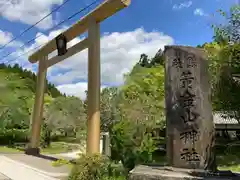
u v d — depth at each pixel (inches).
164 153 717.3
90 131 490.0
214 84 496.1
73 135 1348.4
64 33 625.0
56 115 1187.3
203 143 286.4
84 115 1235.2
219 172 273.0
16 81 1353.3
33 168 474.0
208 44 540.1
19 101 1280.8
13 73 1448.1
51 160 595.2
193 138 287.6
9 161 583.8
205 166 281.6
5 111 1241.4
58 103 1248.2
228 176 261.1
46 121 1159.0
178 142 290.8
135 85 653.9
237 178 253.0
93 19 541.0
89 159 339.9
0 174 460.1
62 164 486.9
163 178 261.9
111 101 749.3
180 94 299.7
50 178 378.3
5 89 1285.7
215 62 498.6
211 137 290.0
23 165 518.9
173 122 296.8
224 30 513.0
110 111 692.1
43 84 757.9
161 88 658.8
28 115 1278.3
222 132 936.9
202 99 296.0
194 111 292.2
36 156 678.5
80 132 1045.2
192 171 272.1
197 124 289.4
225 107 504.1
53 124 1171.9
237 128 857.5
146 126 467.2
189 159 284.7
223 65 486.3
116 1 486.9
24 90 1346.0
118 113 530.6
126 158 368.2
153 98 601.3
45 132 1142.3
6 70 1476.4
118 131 397.1
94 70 517.0
